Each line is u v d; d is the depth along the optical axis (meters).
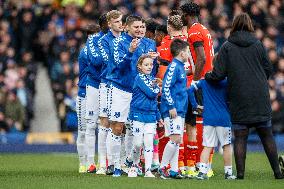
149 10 56.72
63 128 52.06
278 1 59.06
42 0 56.69
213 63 29.42
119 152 30.86
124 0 57.28
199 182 27.77
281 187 26.38
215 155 44.19
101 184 27.06
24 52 54.84
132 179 28.83
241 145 29.25
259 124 29.30
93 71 32.88
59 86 53.03
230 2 57.69
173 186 26.44
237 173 29.36
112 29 31.80
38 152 48.72
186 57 29.33
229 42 29.25
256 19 57.53
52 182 27.89
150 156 29.86
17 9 56.19
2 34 55.75
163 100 29.34
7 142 49.66
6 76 53.03
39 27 55.56
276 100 51.75
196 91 31.05
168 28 31.86
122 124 30.83
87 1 57.34
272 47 55.34
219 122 29.16
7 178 29.66
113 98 30.70
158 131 32.22
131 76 30.73
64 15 56.62
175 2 57.12
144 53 30.19
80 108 33.75
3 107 50.91
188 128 31.55
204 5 57.19
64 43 55.03
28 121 52.41
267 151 29.50
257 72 29.03
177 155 29.59
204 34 31.59
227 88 29.19
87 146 33.28
